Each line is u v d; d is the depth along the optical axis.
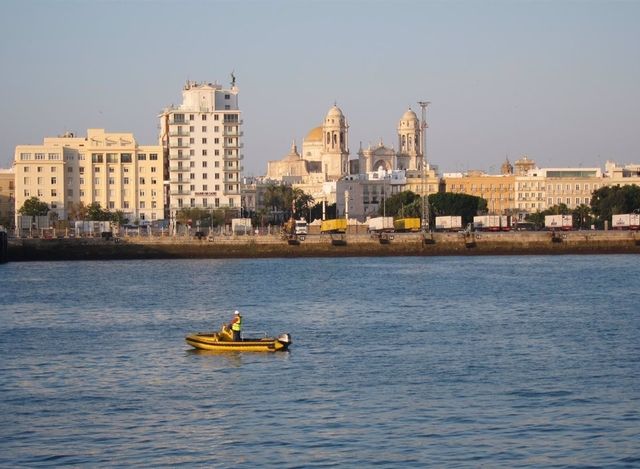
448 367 130.00
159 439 99.06
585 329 162.25
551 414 106.00
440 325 168.88
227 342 143.62
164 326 171.62
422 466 90.62
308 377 124.88
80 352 144.38
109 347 148.38
